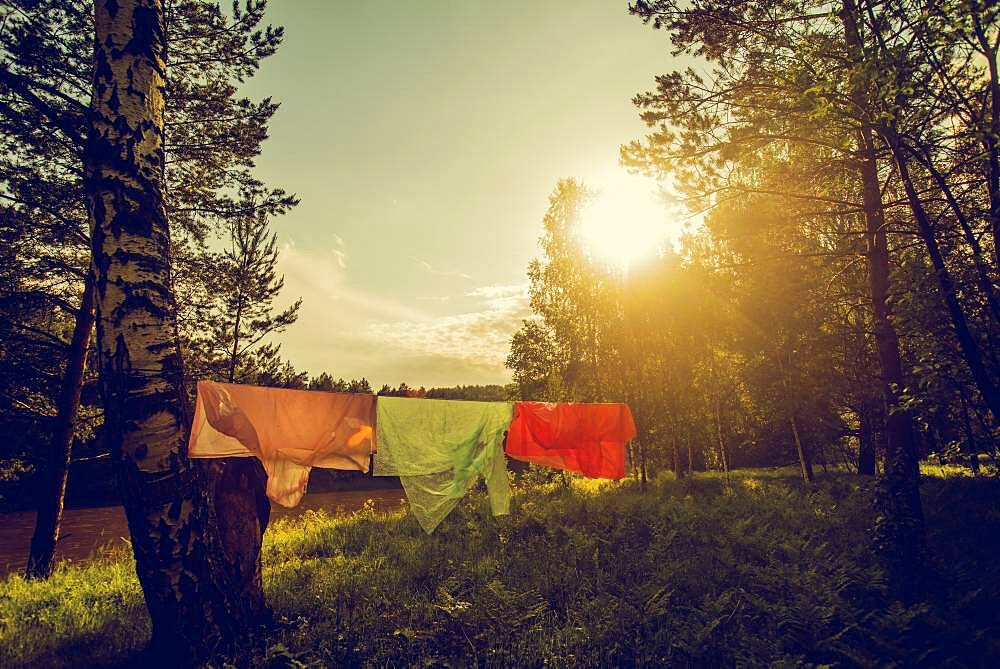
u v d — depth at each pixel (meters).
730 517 10.54
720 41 8.05
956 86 5.88
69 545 14.92
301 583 6.66
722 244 11.00
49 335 9.23
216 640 4.31
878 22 6.02
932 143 6.28
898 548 6.98
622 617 5.40
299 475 4.62
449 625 5.21
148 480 4.16
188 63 10.15
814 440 21.34
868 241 8.37
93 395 10.96
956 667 4.34
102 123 4.45
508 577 6.88
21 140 8.89
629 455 20.16
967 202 6.25
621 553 8.07
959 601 5.40
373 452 4.98
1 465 12.12
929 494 12.02
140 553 4.15
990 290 5.56
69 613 5.68
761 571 6.88
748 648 4.65
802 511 10.99
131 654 4.51
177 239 10.80
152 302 4.40
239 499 5.22
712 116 8.51
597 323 17.86
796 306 11.76
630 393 17.36
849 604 5.44
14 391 9.73
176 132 10.19
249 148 10.64
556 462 6.52
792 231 9.45
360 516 13.63
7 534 17.97
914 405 6.11
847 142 6.17
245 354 12.55
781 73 7.09
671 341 18.05
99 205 4.39
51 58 8.66
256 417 4.23
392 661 4.47
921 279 5.68
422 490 5.35
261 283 12.35
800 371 16.22
